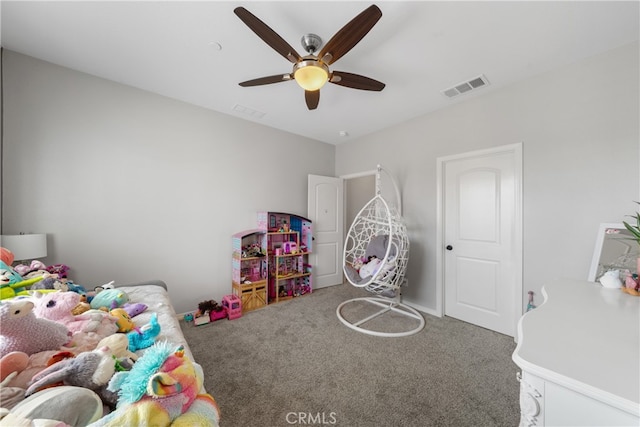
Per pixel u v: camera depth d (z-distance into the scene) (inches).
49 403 22.7
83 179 86.6
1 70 73.5
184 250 109.2
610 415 22.1
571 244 77.5
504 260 95.2
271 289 135.1
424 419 55.3
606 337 32.4
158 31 66.5
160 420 22.3
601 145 72.7
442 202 112.2
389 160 135.7
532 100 85.7
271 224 138.8
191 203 111.0
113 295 58.6
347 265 120.0
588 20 60.4
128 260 95.5
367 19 48.7
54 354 31.8
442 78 87.3
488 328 99.0
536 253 84.5
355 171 157.0
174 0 56.4
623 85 69.4
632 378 23.9
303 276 148.1
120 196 93.7
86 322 41.0
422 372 71.2
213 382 66.8
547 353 28.7
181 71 85.4
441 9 57.7
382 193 139.3
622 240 64.9
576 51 72.5
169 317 56.4
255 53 75.5
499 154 96.6
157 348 28.2
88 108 87.4
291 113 119.8
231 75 87.7
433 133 115.1
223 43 71.1
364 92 97.3
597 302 46.1
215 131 117.7
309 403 59.7
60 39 69.9
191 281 111.3
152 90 99.0
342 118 125.0
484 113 97.9
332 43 54.9
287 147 145.9
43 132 79.7
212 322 104.6
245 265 127.3
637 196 67.3
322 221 156.7
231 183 123.4
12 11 59.5
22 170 76.4
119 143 93.4
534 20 60.8
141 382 23.9
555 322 37.2
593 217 73.8
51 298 42.3
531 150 85.9
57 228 82.0
